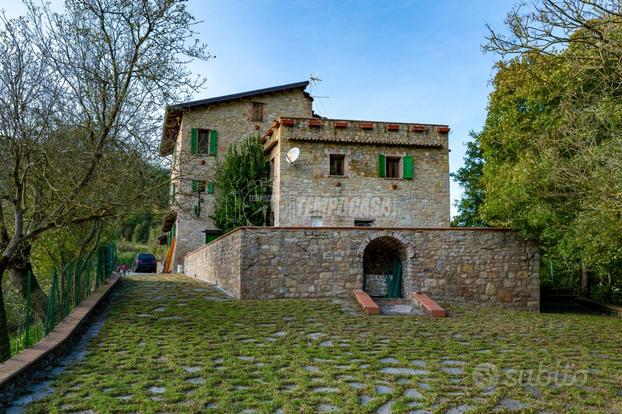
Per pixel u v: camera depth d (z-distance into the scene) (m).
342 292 15.71
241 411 6.34
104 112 11.02
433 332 11.79
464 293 16.28
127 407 6.29
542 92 15.20
